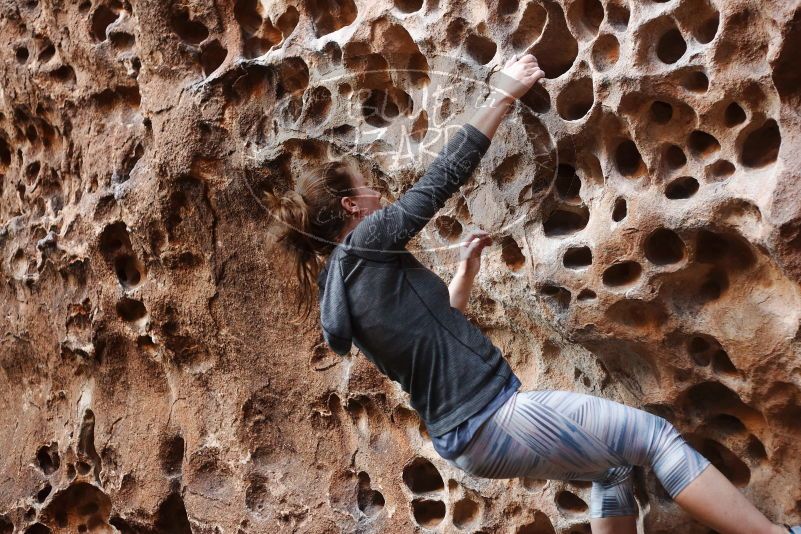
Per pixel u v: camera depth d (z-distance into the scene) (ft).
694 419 7.59
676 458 6.36
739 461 7.63
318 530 9.71
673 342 7.27
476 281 8.35
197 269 10.11
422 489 9.50
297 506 9.82
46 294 11.54
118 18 10.33
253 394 10.11
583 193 7.60
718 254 7.01
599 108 7.18
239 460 10.12
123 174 10.34
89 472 11.39
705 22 6.77
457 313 6.69
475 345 6.57
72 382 11.69
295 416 10.05
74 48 10.59
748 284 6.86
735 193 6.56
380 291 6.54
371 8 8.41
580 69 7.30
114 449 10.94
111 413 11.07
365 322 6.56
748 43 6.41
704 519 6.33
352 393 9.57
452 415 6.48
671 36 7.04
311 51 8.80
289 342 9.96
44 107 11.19
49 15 10.82
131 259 10.59
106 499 11.35
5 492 11.96
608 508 7.30
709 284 7.17
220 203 9.75
